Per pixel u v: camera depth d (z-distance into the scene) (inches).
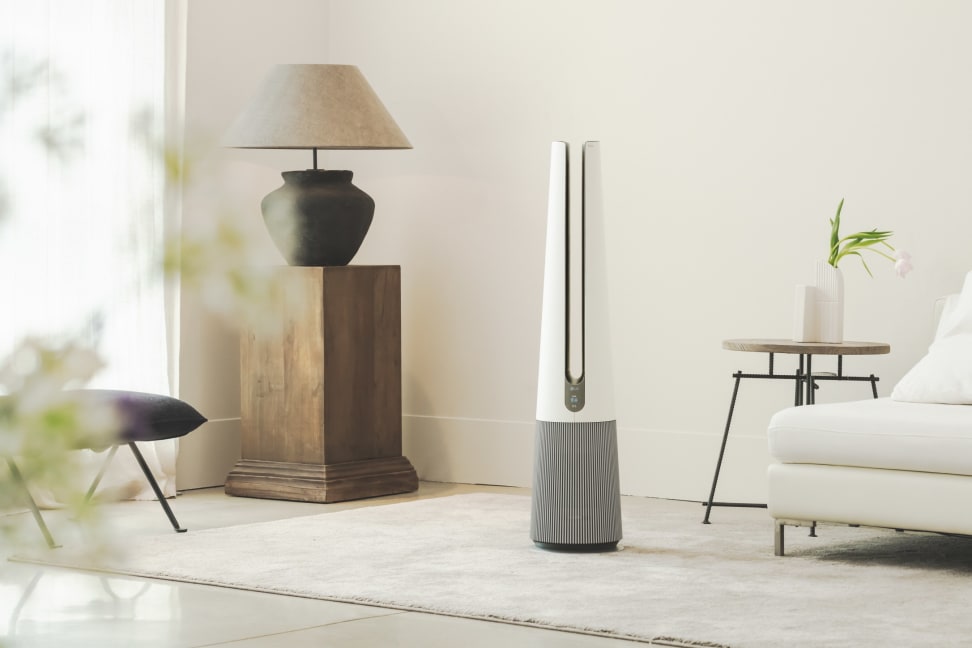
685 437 194.5
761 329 188.7
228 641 103.3
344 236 199.8
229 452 213.8
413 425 222.5
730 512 180.5
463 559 140.2
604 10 201.6
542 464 145.9
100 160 177.3
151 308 193.8
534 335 210.1
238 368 215.5
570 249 143.4
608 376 145.3
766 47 187.6
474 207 215.9
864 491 135.3
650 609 114.0
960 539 155.4
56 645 101.4
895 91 177.6
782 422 140.4
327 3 231.0
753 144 188.9
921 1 175.5
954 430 130.3
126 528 165.6
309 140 192.1
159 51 195.2
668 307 196.5
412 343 222.8
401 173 223.5
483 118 214.7
